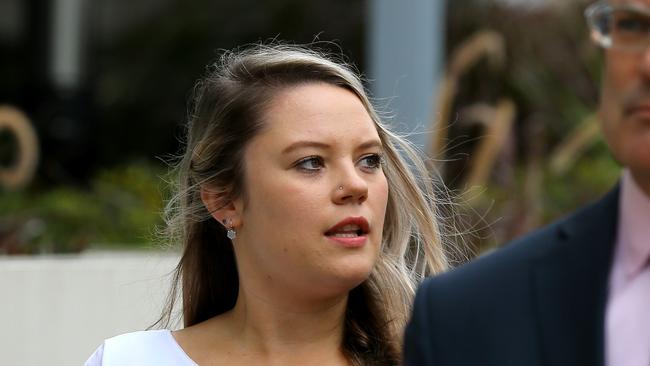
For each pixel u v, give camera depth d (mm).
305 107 7559
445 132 15469
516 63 22094
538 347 5438
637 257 5379
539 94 22109
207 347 7859
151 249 11508
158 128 30062
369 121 7652
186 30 30703
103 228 18688
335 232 7414
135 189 20438
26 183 21016
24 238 16047
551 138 22453
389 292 8008
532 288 5555
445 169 16531
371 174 7586
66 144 27172
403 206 8141
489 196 16609
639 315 5320
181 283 8594
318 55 8359
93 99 29297
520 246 5719
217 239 8367
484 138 16172
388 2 15406
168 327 8680
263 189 7547
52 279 12688
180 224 8336
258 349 7734
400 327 7973
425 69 15352
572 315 5430
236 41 30422
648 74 5133
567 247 5586
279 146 7516
